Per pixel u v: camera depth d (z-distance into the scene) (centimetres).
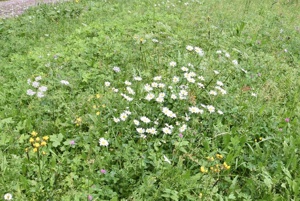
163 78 177
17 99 165
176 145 134
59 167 125
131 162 129
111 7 326
